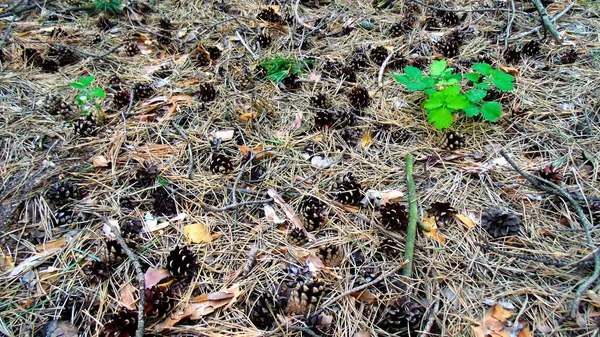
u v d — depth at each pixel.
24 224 0.46
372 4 0.84
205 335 0.37
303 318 0.37
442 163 0.51
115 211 0.47
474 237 0.44
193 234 0.44
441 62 0.57
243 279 0.41
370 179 0.50
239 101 0.61
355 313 0.38
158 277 0.41
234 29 0.78
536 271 0.40
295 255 0.42
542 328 0.36
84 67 0.69
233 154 0.54
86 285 0.41
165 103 0.61
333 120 0.57
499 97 0.58
